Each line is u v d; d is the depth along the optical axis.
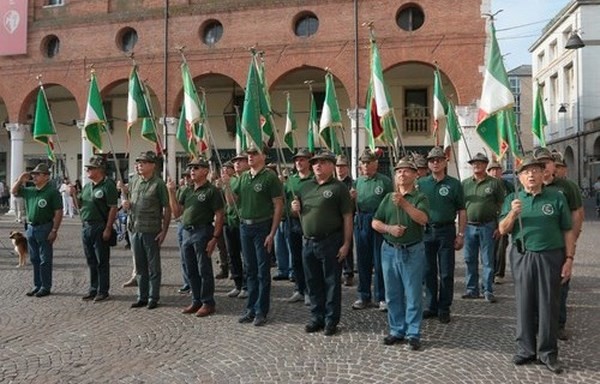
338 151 13.21
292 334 6.89
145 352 6.21
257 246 7.37
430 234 7.57
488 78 6.69
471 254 8.85
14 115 27.08
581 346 6.39
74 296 9.09
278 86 27.28
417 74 25.61
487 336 6.78
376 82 8.27
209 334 6.91
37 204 9.01
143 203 8.25
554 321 5.63
